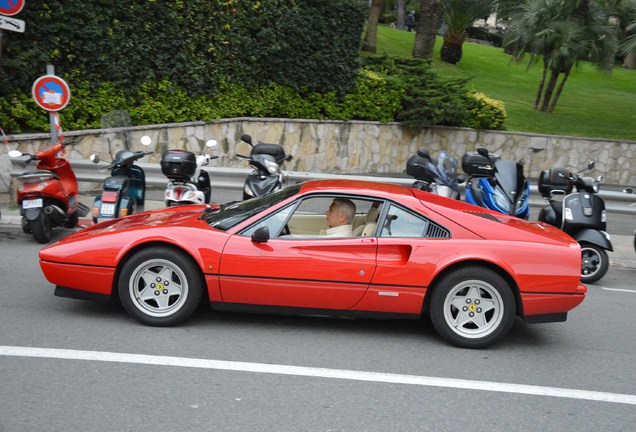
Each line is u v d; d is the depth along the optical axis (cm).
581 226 835
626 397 477
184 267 542
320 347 536
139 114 1259
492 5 2531
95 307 602
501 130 1759
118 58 1224
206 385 450
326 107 1550
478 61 2870
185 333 546
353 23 1547
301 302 548
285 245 543
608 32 1880
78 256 543
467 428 411
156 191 1187
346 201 578
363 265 539
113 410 407
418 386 471
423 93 1656
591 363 544
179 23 1284
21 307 592
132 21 1227
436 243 544
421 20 1927
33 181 815
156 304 563
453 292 544
